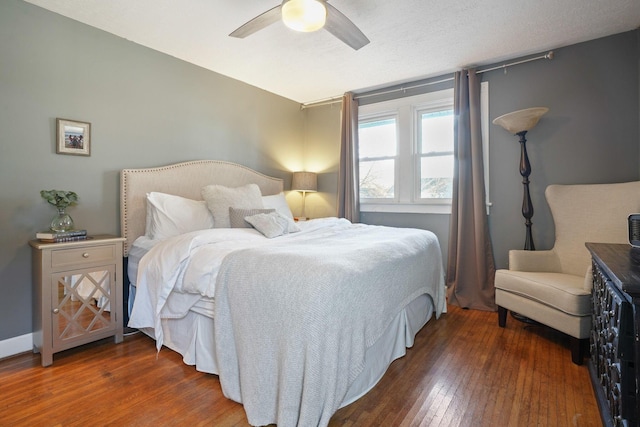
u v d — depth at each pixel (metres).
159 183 2.81
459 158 3.23
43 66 2.24
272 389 1.42
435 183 3.61
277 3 2.18
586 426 1.44
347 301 1.44
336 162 4.23
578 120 2.77
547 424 1.46
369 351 1.69
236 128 3.58
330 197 4.30
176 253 2.00
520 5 2.20
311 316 1.33
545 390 1.72
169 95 2.96
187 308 1.93
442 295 2.85
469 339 2.38
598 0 2.15
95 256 2.16
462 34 2.59
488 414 1.53
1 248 2.09
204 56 3.00
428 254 2.54
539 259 2.63
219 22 2.42
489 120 3.17
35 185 2.21
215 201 2.74
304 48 2.83
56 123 2.30
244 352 1.51
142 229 2.70
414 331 2.31
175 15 2.33
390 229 2.93
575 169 2.78
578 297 1.98
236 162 3.58
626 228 2.33
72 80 2.38
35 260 2.09
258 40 2.70
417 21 2.39
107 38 2.55
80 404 1.58
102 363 1.98
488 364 2.00
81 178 2.44
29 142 2.19
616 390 1.23
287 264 1.52
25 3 2.15
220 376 1.62
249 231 2.38
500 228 3.13
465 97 3.23
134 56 2.72
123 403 1.58
